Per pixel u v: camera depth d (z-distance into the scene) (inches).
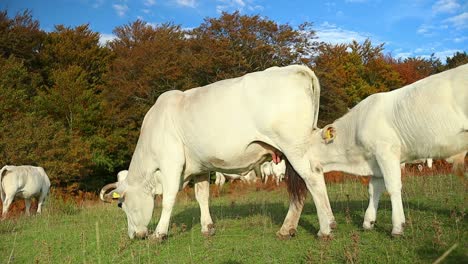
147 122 286.2
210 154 255.8
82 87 1175.6
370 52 1665.8
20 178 549.0
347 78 1416.1
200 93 261.9
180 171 271.4
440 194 341.7
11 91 979.3
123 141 1166.3
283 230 243.0
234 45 1171.9
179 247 245.0
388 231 234.5
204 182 287.9
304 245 219.5
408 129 225.1
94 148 1111.0
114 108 1195.9
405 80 1654.8
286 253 208.5
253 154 249.3
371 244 209.6
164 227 266.1
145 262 224.2
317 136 259.9
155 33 1434.5
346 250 191.8
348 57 1517.0
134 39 1456.7
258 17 1168.2
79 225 377.4
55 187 926.4
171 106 272.8
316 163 236.7
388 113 232.1
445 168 541.3
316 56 1229.7
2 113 917.2
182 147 271.3
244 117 241.4
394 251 193.8
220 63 1146.0
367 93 1402.6
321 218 228.8
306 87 236.1
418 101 220.8
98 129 1149.7
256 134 240.5
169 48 1214.9
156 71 1130.7
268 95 235.5
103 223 374.6
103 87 1304.1
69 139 964.0
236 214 347.6
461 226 225.5
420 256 183.6
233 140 244.8
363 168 249.9
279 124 232.1
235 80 252.2
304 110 233.8
